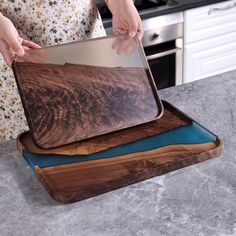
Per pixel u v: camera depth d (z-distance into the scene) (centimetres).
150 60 201
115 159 91
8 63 112
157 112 104
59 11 128
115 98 105
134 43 115
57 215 80
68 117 100
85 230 76
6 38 108
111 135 98
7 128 142
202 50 215
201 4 201
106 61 111
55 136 97
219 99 112
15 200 84
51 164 90
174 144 94
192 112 108
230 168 89
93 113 102
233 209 79
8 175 91
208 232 74
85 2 131
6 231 77
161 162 89
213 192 83
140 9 195
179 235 74
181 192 83
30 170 92
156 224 77
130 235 75
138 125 101
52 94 103
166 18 197
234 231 74
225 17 213
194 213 79
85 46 113
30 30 129
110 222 78
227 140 97
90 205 82
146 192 84
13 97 136
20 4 125
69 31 132
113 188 84
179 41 206
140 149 93
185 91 117
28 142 98
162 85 212
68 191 82
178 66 211
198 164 91
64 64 108
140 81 109
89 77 108
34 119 99
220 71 226
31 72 105
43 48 110
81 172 87
